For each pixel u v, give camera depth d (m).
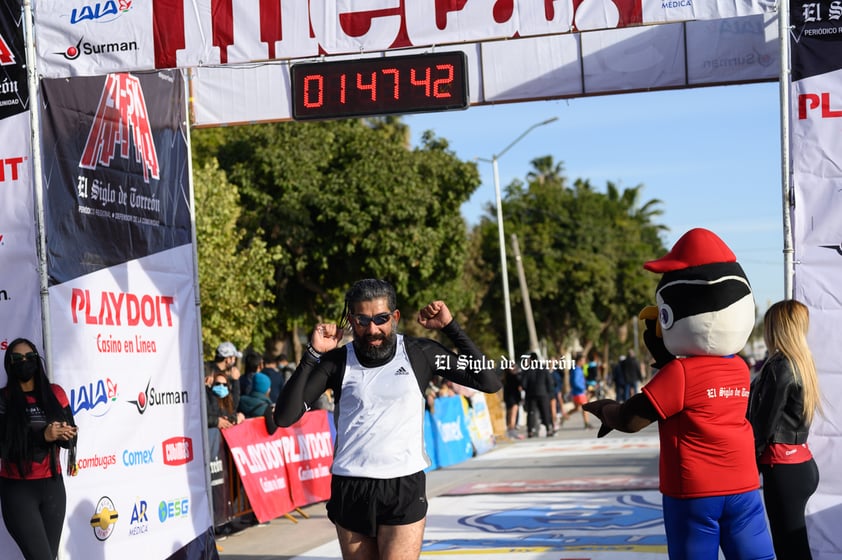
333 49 6.89
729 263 4.91
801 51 6.60
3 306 6.64
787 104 6.60
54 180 6.80
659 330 5.30
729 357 4.92
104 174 7.35
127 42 6.95
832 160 6.55
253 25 6.94
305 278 27.22
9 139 6.69
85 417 6.91
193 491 8.18
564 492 12.03
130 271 7.59
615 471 14.00
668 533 4.91
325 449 11.95
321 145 26.25
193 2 6.96
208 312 21.09
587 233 47.50
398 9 6.85
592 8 6.61
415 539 4.79
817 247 6.56
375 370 4.86
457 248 27.80
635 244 52.97
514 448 19.20
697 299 4.82
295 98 7.60
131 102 7.80
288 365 15.32
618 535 8.97
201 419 8.41
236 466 9.95
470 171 27.42
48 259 6.66
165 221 8.18
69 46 6.93
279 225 25.78
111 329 7.29
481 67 9.93
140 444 7.53
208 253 20.75
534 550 8.41
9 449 6.09
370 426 4.80
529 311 37.06
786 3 6.48
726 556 4.87
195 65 6.95
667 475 4.87
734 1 6.48
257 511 10.09
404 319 29.61
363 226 25.69
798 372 5.74
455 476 14.77
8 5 6.75
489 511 10.84
